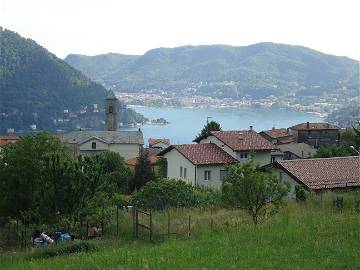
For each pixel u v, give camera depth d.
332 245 15.88
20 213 30.27
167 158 60.34
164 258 15.85
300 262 14.32
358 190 41.50
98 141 101.75
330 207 29.44
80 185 28.66
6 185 31.47
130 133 106.69
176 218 29.14
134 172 69.69
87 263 16.80
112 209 31.58
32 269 17.11
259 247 16.41
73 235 27.11
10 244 27.44
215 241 18.25
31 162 31.39
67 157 30.98
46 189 28.58
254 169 24.92
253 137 60.59
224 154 56.84
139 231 26.73
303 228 18.88
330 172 44.41
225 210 31.73
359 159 47.16
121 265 15.55
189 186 37.25
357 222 19.12
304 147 81.88
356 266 13.67
